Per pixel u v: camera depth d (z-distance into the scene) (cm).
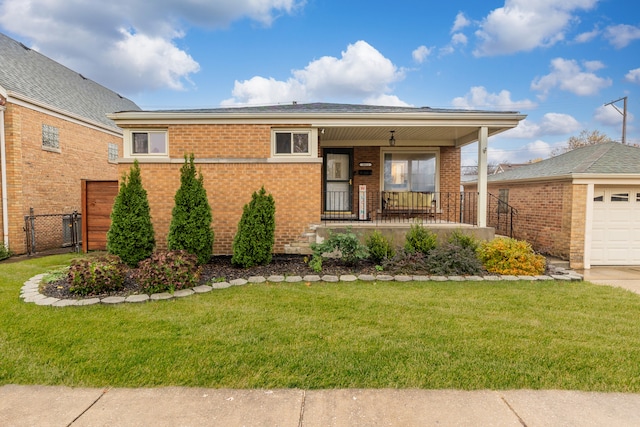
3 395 254
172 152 758
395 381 270
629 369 288
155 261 498
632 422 226
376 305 443
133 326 368
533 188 952
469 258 620
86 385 265
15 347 320
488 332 360
